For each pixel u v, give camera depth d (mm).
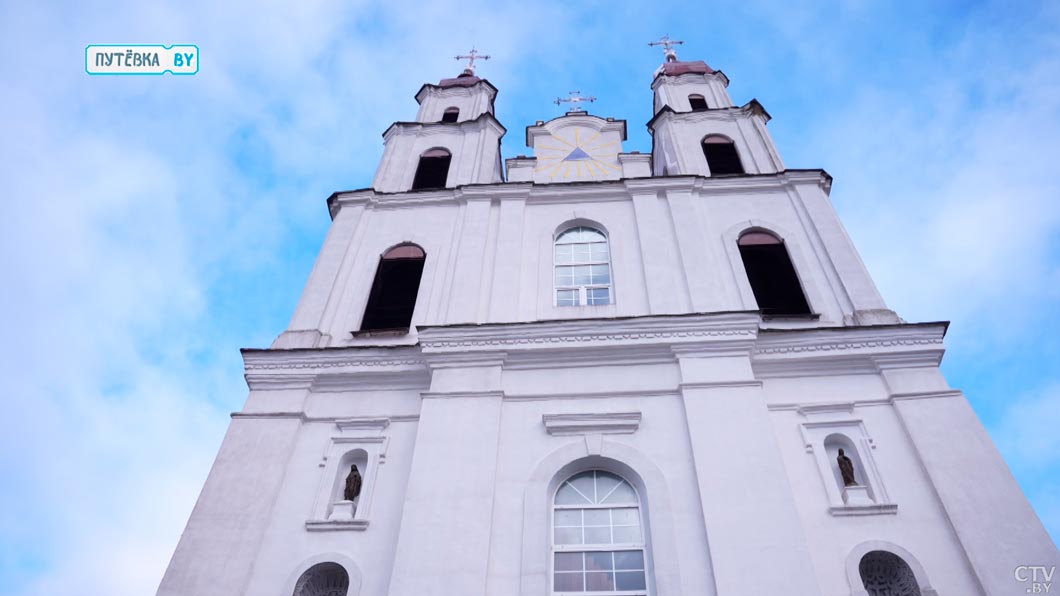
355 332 14781
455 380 13000
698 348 13094
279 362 13906
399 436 12891
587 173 20078
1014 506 10930
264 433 12820
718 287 14758
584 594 10414
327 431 13102
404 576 10312
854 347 13391
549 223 17016
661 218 16797
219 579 10906
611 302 15172
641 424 12258
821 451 12211
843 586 10523
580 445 12039
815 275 15508
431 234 17266
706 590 10023
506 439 12250
